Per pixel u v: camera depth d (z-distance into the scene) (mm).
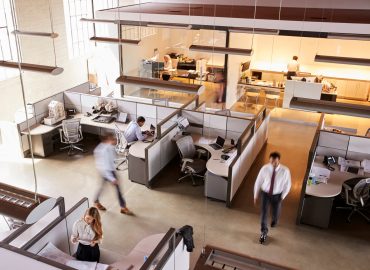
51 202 3049
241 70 11859
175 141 7328
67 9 10734
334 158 6535
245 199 6562
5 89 8867
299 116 10578
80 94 8555
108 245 5426
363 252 5398
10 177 7070
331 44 12305
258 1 12414
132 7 11438
